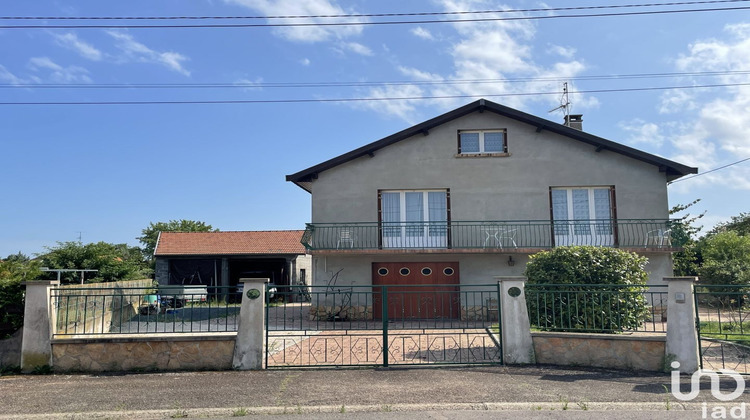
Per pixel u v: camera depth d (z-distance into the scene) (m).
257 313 8.91
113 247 23.86
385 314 9.04
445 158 17.61
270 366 8.84
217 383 7.84
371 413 6.37
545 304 9.45
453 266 17.20
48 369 8.73
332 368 8.76
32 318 8.86
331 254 16.83
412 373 8.36
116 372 8.71
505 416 6.19
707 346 10.18
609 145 16.91
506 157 17.53
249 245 28.81
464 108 17.42
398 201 17.75
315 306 16.89
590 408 6.49
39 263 10.27
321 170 17.61
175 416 6.38
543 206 17.25
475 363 8.91
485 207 17.36
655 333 8.85
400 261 17.30
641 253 16.41
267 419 6.23
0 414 6.48
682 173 17.20
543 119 17.02
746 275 19.73
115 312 14.66
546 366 8.79
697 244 24.69
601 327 9.21
